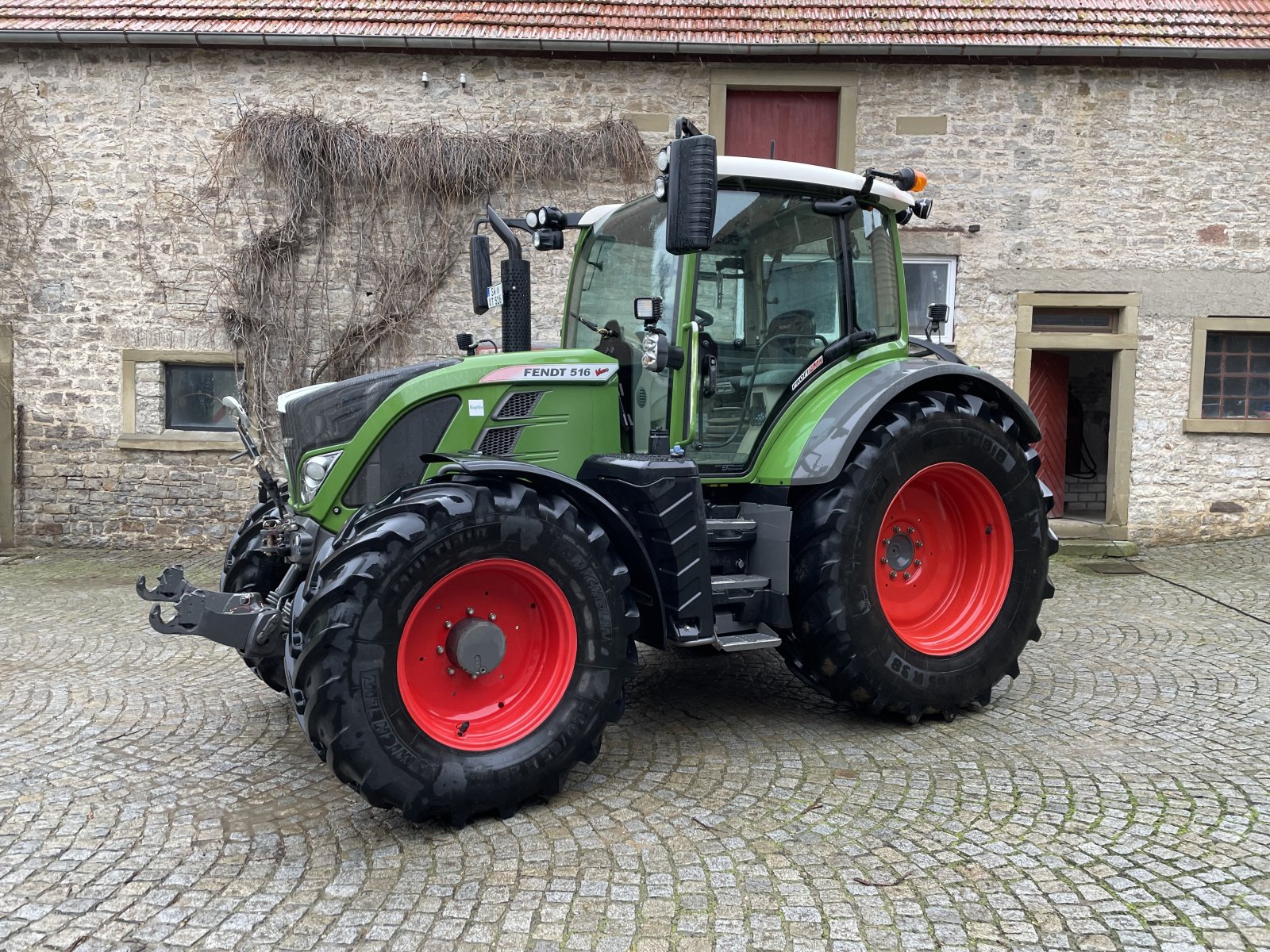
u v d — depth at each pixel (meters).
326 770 3.53
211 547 8.49
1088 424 10.01
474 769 2.97
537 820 3.05
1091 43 7.85
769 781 3.33
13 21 8.00
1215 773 3.35
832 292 4.14
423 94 8.22
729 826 2.98
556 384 3.58
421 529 2.89
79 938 2.38
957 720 3.98
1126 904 2.50
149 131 8.20
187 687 4.58
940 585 4.20
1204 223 8.20
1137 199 8.19
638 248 3.92
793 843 2.86
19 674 4.81
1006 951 2.29
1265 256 8.22
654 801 3.18
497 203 8.33
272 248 8.24
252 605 3.26
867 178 4.10
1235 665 4.75
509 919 2.46
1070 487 9.90
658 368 3.43
